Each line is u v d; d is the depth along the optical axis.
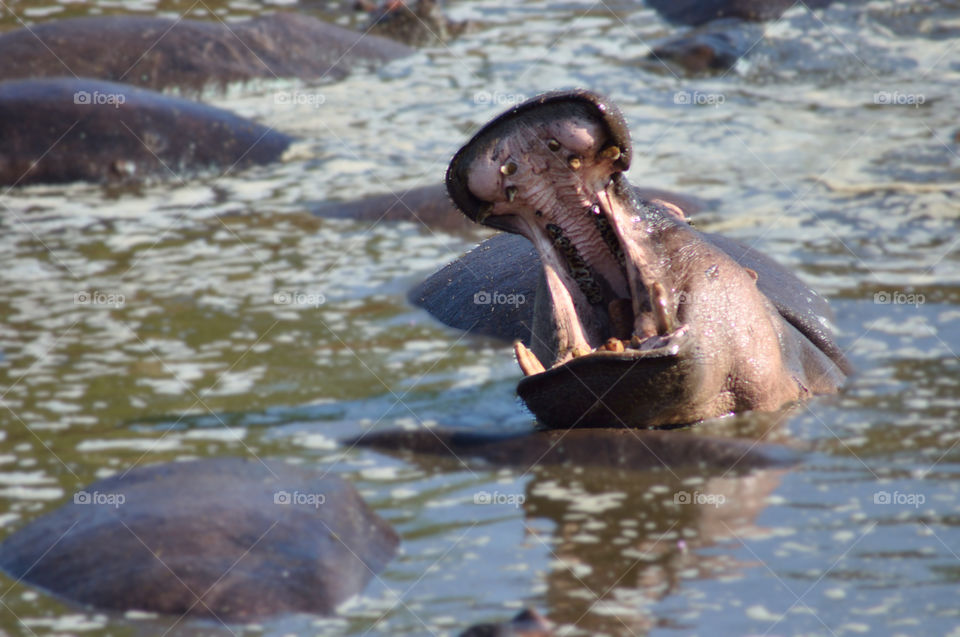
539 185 16.56
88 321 22.62
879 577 13.27
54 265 25.83
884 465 16.45
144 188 31.81
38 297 23.86
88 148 32.31
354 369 20.64
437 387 19.86
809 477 16.12
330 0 50.81
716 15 46.44
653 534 14.51
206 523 14.05
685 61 42.31
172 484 15.15
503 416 18.55
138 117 33.00
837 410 18.53
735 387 18.05
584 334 17.62
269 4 49.97
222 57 40.72
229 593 12.91
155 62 39.81
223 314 23.14
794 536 14.37
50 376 20.06
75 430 17.92
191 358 20.95
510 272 24.03
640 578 13.38
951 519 14.71
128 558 13.53
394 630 12.32
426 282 24.77
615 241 17.34
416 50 44.75
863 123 35.97
